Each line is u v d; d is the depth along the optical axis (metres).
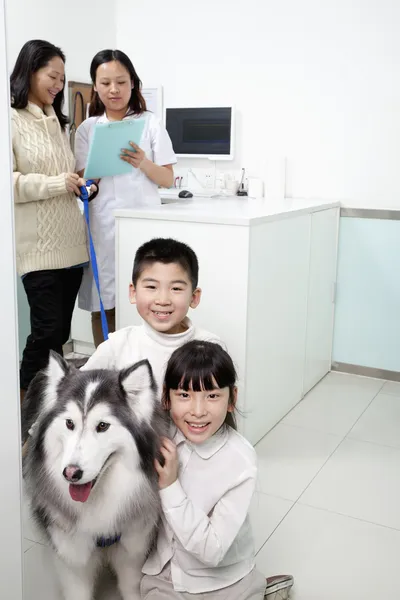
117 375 1.18
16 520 1.13
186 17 3.21
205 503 1.28
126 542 1.27
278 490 1.96
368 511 1.86
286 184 3.11
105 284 2.48
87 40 3.25
